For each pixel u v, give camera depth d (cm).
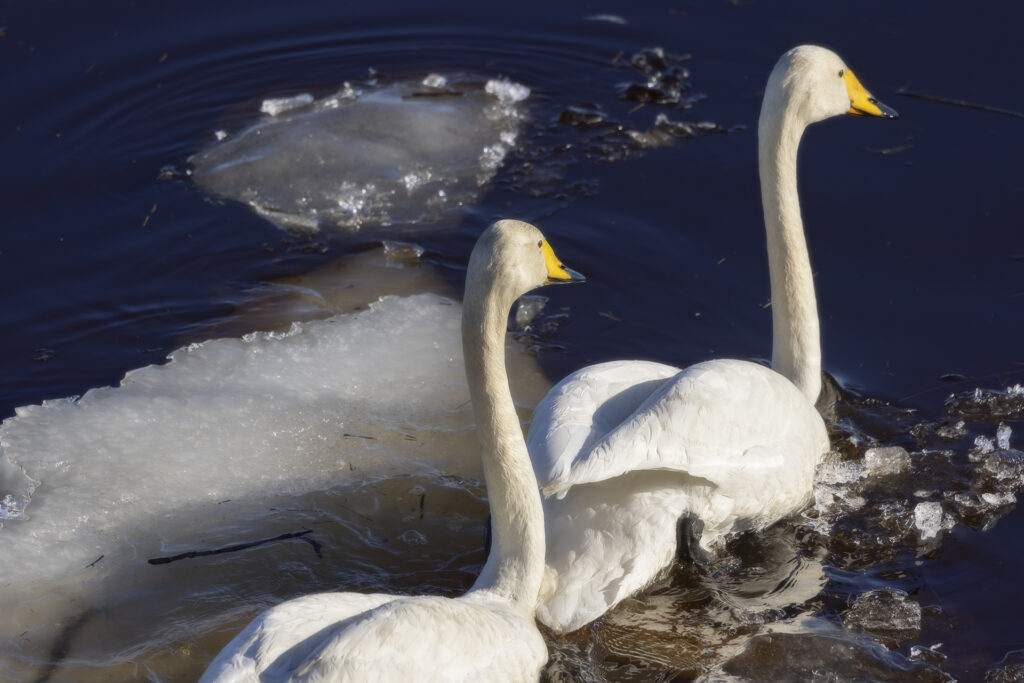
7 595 901
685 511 869
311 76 1678
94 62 1638
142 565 932
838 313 1196
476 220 1414
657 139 1504
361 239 1394
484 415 807
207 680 657
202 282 1305
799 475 925
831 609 878
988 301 1195
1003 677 809
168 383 1157
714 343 1180
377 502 1005
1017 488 992
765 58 1612
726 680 809
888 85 1502
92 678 820
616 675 815
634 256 1305
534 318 1230
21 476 1030
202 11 1777
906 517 962
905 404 1086
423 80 1672
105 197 1428
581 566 834
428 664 677
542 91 1630
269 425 1108
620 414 904
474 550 947
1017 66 1521
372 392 1163
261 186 1472
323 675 641
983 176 1359
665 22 1720
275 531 969
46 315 1234
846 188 1359
